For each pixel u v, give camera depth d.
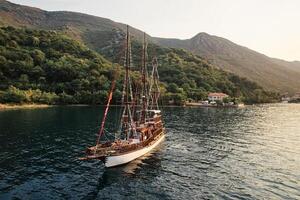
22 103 175.88
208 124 119.88
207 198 41.81
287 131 105.69
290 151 72.00
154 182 48.00
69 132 91.12
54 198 41.22
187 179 49.56
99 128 100.12
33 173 51.59
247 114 171.50
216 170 54.81
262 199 41.66
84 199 41.16
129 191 44.16
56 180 48.34
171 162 59.78
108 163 54.41
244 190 44.91
